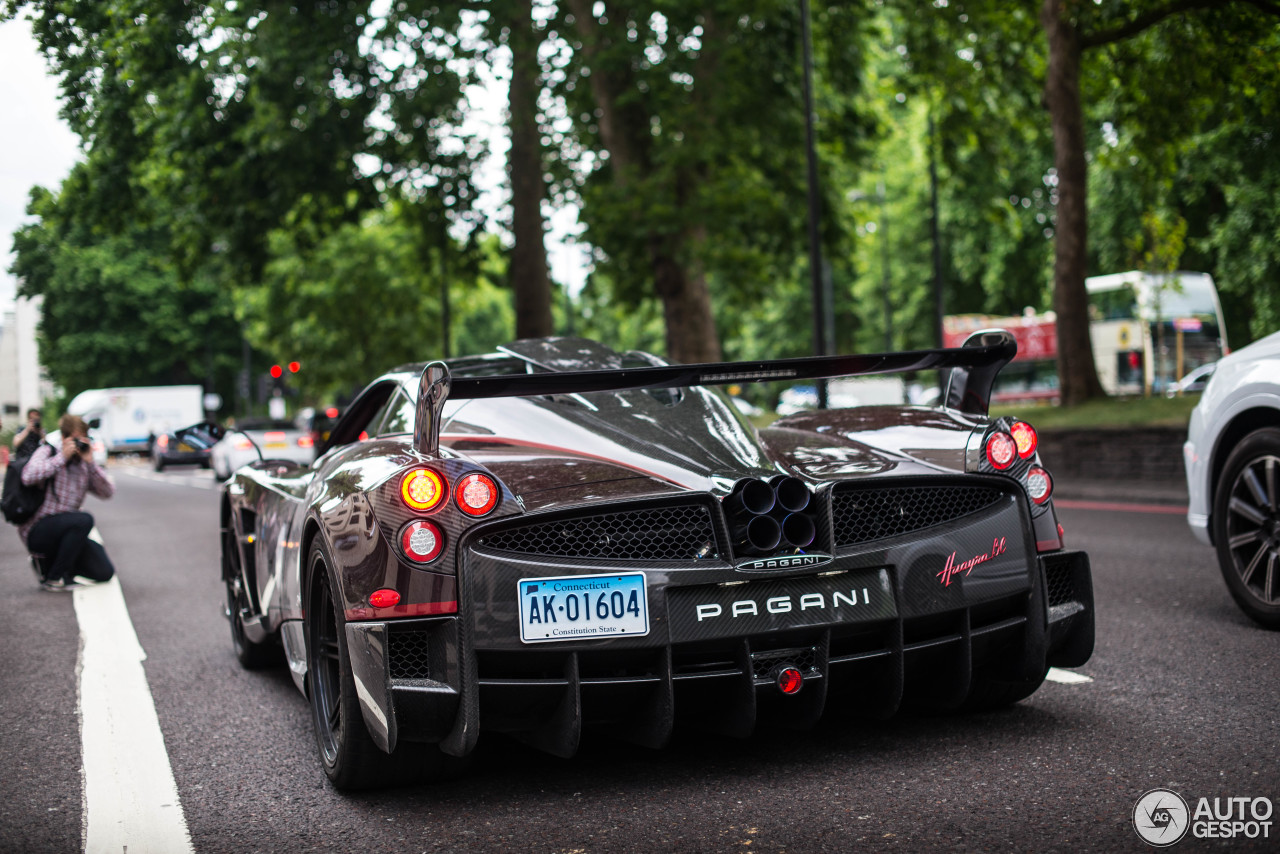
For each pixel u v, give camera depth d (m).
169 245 19.86
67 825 2.80
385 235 35.56
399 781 2.96
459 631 2.63
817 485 2.91
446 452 2.88
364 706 2.71
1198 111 16.11
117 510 15.73
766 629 2.75
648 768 3.06
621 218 17.09
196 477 26.12
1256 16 13.72
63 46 15.34
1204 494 4.97
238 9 16.66
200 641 5.49
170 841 2.66
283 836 2.66
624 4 16.48
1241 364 4.80
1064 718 3.37
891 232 37.84
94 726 3.84
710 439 3.17
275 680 4.56
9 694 4.39
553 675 2.72
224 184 18.36
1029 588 3.12
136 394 42.09
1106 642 4.48
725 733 2.88
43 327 50.25
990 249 34.28
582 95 19.44
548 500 2.76
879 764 2.99
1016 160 20.69
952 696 3.07
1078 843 2.35
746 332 49.56
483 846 2.52
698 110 16.91
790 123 19.17
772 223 18.59
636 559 2.75
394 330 36.38
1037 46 17.77
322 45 16.75
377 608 2.68
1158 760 2.90
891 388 46.12
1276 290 23.38
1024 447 3.18
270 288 36.19
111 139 16.61
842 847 2.41
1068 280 15.07
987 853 2.33
